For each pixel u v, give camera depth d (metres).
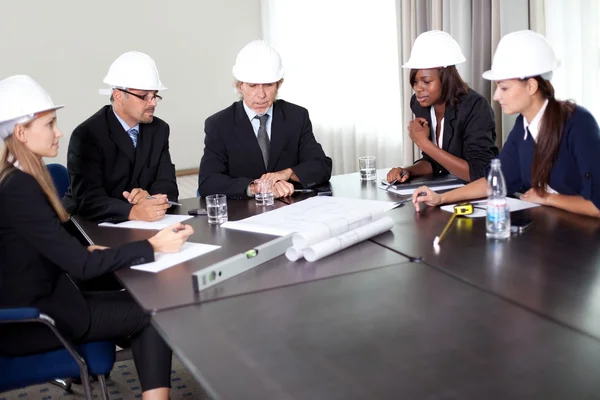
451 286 1.72
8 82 2.12
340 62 6.46
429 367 1.30
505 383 1.22
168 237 2.14
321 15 6.50
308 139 3.34
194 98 6.77
